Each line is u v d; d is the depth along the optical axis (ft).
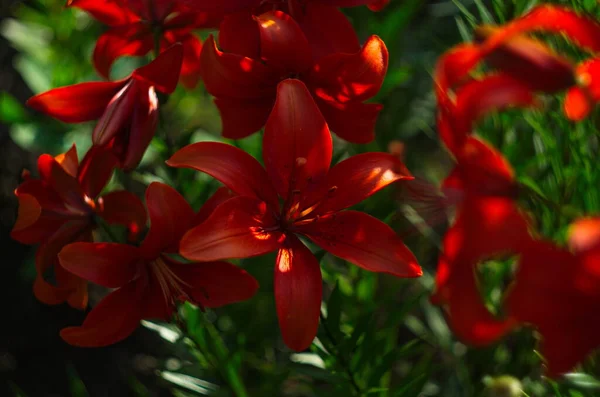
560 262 1.99
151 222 2.50
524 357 2.89
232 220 2.42
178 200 2.52
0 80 4.72
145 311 2.60
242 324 3.33
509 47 2.10
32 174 4.47
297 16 2.68
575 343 2.01
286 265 2.43
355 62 2.57
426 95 3.76
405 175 2.51
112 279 2.52
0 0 4.96
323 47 2.70
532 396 2.82
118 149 2.66
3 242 4.50
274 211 2.53
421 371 2.98
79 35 3.73
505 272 2.82
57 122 3.63
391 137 3.59
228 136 2.70
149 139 2.64
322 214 2.53
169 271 2.58
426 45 3.83
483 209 2.02
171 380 2.93
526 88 2.10
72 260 2.48
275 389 3.07
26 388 4.10
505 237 2.01
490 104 2.09
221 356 2.89
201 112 3.97
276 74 2.63
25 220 2.54
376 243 2.46
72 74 3.64
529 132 2.94
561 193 2.64
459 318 2.04
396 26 3.23
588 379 2.23
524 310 2.00
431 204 2.52
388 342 3.00
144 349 4.24
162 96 2.78
